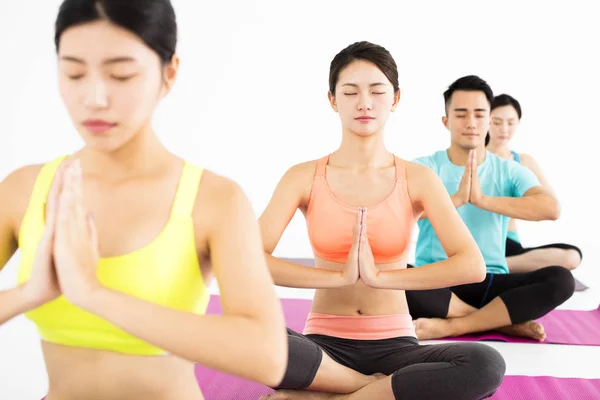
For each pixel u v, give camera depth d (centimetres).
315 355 206
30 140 630
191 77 695
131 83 102
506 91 675
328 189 224
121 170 116
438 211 217
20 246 118
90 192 116
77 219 100
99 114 102
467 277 209
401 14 686
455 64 684
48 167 120
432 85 689
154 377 115
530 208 317
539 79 670
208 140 698
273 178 696
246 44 692
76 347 115
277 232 226
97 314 101
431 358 208
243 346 103
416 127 694
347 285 212
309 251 546
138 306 101
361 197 221
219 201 114
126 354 114
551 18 666
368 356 217
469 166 315
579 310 371
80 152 121
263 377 105
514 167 341
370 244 219
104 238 113
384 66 218
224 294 110
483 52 679
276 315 109
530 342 316
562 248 414
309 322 229
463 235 214
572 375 272
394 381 201
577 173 664
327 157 232
